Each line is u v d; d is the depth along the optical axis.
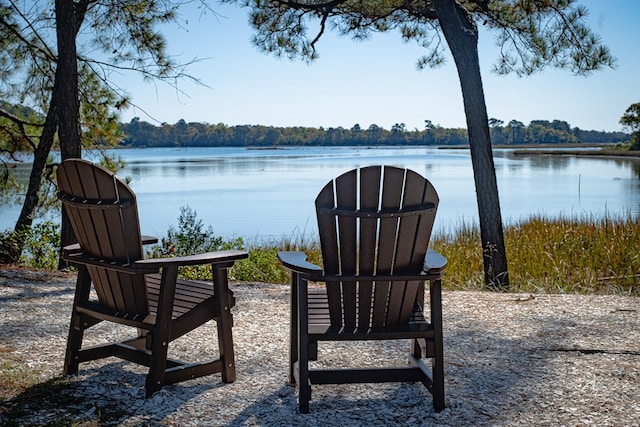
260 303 5.22
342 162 68.19
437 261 2.95
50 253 7.75
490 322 4.54
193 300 3.27
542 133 161.12
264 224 17.27
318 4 8.52
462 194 27.30
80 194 3.06
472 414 2.90
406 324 2.99
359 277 2.83
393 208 2.78
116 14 8.92
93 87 9.45
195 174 46.47
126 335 4.23
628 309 4.87
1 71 9.48
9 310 4.82
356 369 3.09
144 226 17.12
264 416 2.89
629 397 3.08
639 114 87.00
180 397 3.10
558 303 5.11
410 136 171.00
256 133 164.25
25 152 10.12
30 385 3.22
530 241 9.02
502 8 8.21
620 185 32.47
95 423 2.78
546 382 3.29
